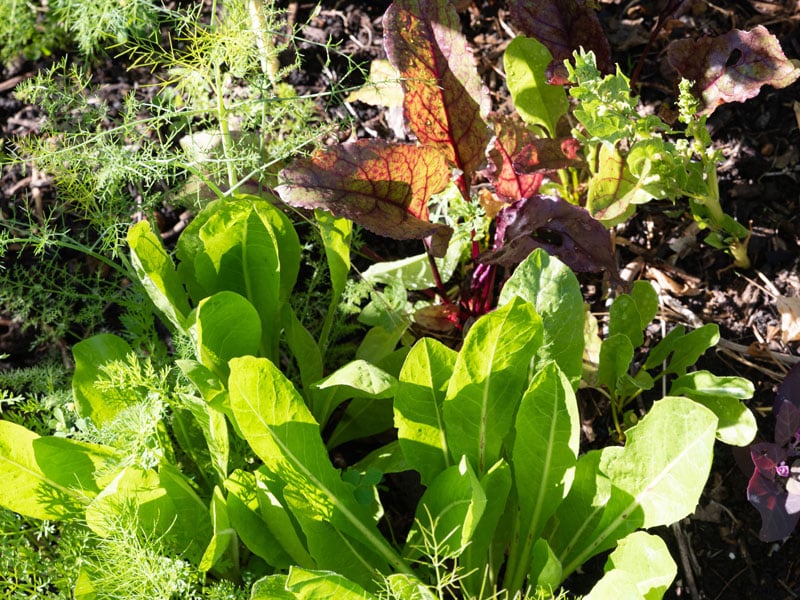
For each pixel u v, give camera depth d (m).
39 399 0.70
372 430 0.66
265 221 0.59
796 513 0.60
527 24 0.71
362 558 0.56
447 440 0.57
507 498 0.62
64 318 0.68
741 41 0.67
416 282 0.72
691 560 0.63
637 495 0.55
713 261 0.74
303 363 0.65
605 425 0.68
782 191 0.75
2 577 0.55
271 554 0.56
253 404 0.52
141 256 0.58
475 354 0.54
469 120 0.67
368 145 0.63
